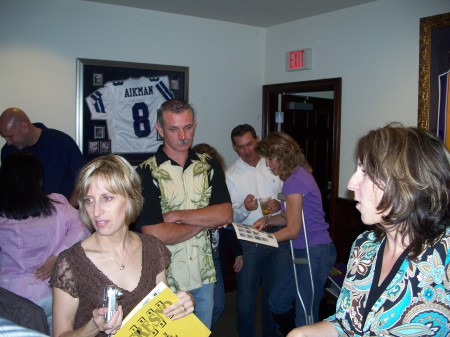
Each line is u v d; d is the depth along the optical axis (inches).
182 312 49.4
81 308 50.4
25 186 73.4
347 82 153.9
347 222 154.3
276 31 182.1
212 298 81.7
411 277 40.1
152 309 48.6
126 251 53.8
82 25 148.8
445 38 123.4
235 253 108.7
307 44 168.7
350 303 44.9
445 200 39.6
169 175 77.6
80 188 51.2
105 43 153.1
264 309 110.0
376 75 143.9
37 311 50.1
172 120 76.1
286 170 91.9
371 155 40.9
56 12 144.4
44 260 75.9
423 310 39.2
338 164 158.1
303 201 91.5
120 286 51.7
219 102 178.5
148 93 162.1
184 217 76.4
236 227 90.3
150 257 55.2
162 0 147.8
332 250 94.6
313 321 92.2
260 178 119.7
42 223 75.2
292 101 190.1
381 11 141.3
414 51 132.3
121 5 154.3
